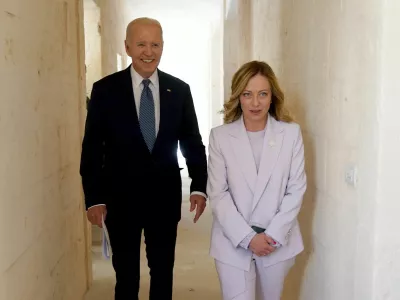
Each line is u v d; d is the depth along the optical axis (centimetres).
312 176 215
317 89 205
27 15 170
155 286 223
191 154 225
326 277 194
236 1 571
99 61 462
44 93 195
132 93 207
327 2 191
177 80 220
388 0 135
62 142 230
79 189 276
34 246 177
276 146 183
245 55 472
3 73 143
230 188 188
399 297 145
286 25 263
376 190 143
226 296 191
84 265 293
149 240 221
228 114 193
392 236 143
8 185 147
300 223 236
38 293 183
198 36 1223
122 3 708
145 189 210
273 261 187
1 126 141
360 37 154
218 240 190
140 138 206
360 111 155
